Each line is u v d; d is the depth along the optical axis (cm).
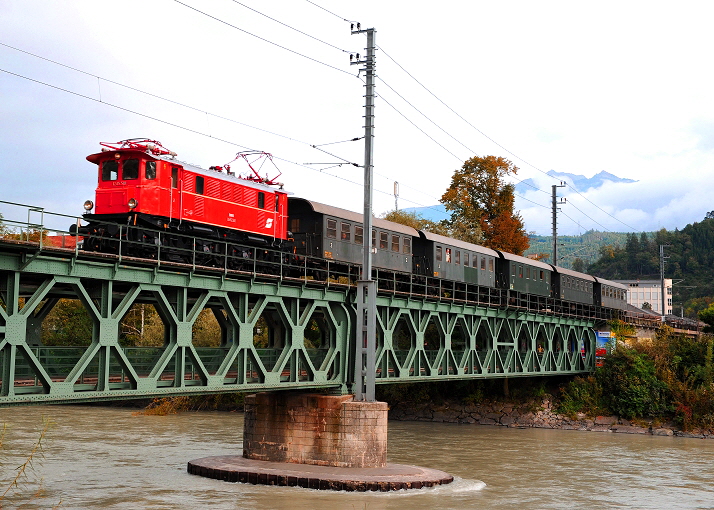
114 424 5638
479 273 5684
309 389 3534
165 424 5719
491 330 5097
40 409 6731
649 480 3791
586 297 7506
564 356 6444
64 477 3362
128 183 3072
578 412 6406
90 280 2458
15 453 4047
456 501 3061
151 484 3203
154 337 6906
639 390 6209
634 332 7406
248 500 2902
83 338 7075
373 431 3359
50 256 2238
